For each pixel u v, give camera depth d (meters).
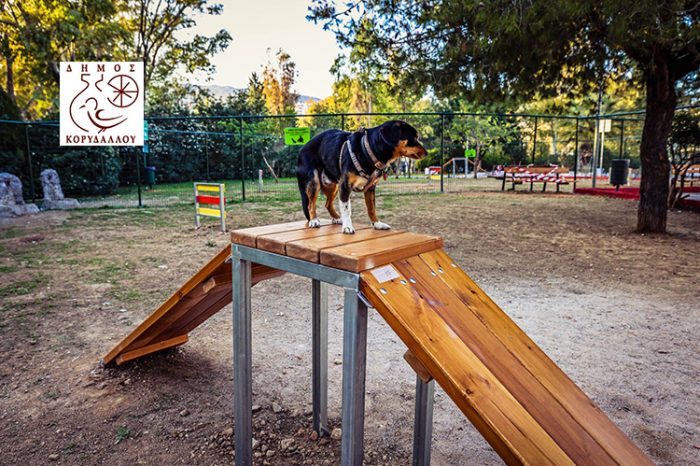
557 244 7.68
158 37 26.52
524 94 9.53
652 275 5.79
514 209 12.32
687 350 3.61
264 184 22.22
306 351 3.67
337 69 9.54
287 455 2.39
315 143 2.39
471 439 2.55
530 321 4.24
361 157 2.07
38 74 20.92
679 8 5.65
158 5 25.61
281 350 3.68
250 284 2.20
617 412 2.76
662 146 8.38
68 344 3.76
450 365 1.41
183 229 9.39
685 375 3.21
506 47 7.47
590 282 5.49
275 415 2.76
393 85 9.61
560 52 8.00
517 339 1.75
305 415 2.77
